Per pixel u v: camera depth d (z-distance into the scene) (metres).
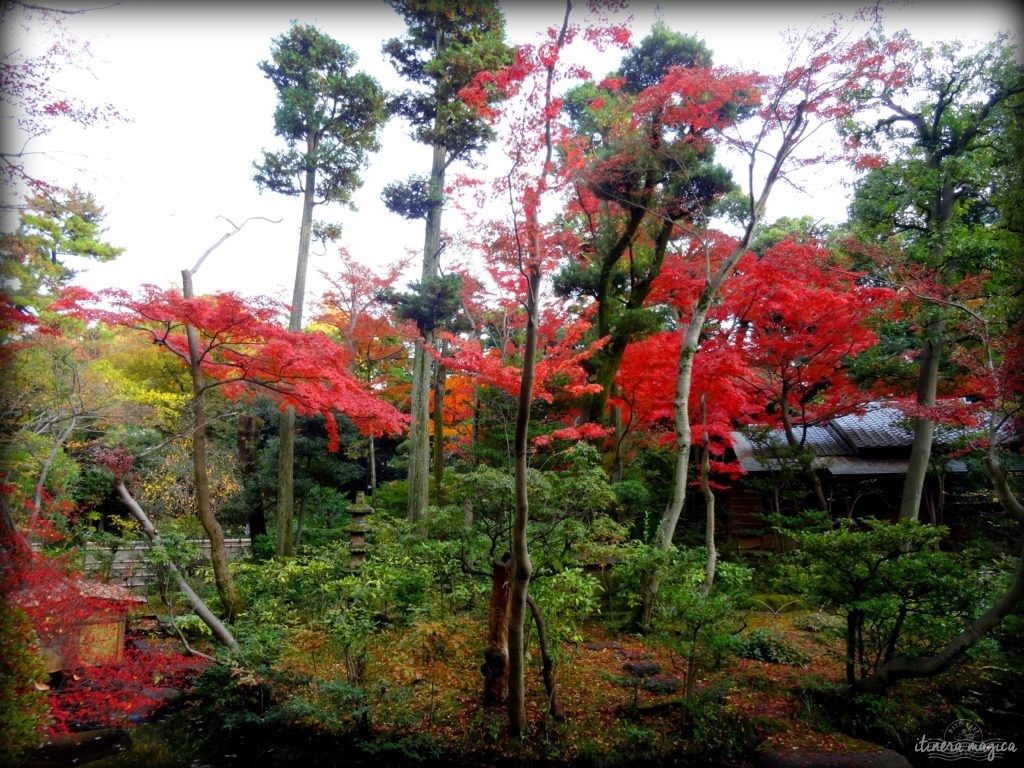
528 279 5.93
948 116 10.71
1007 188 9.23
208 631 8.90
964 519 13.24
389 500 17.39
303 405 10.19
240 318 8.46
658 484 14.07
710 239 11.54
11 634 4.85
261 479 16.69
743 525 14.44
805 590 7.10
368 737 6.39
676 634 6.78
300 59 14.12
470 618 7.50
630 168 9.81
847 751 5.82
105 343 10.38
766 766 5.70
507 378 10.10
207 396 15.27
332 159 14.23
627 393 12.83
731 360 10.43
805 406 14.24
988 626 5.81
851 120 10.70
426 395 13.86
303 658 7.27
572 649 7.85
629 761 5.95
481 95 6.05
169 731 6.85
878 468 13.80
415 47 13.78
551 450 11.93
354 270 15.81
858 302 10.51
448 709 6.70
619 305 14.22
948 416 9.44
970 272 10.14
